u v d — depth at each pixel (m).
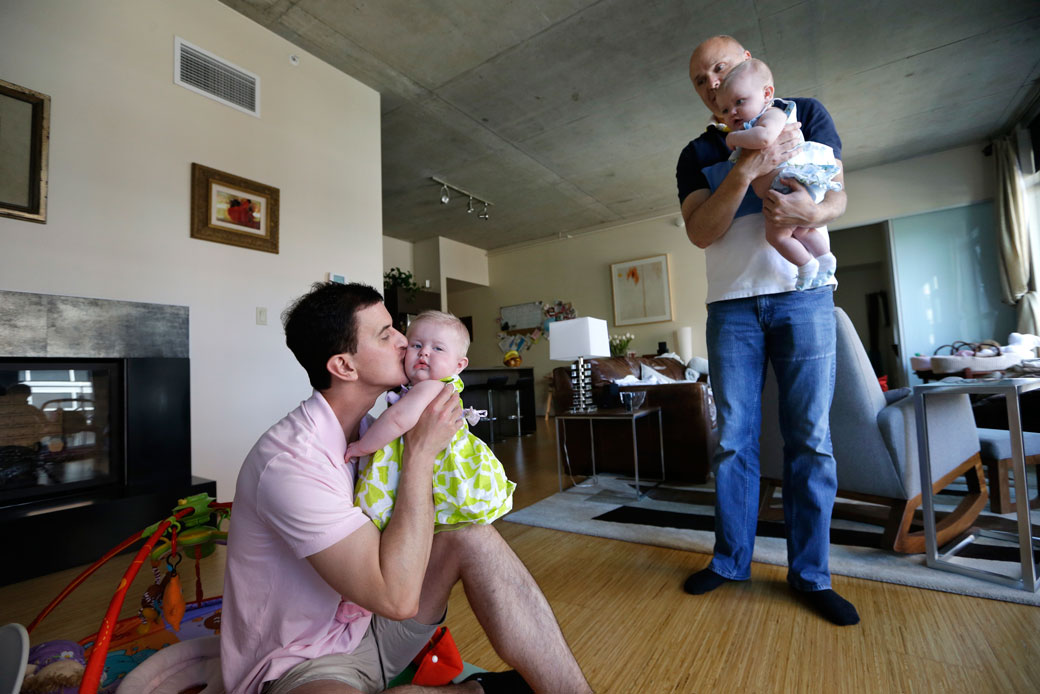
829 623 1.36
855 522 2.22
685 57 3.77
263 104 3.21
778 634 1.32
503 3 3.16
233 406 2.93
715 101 1.61
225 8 3.04
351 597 0.67
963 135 5.22
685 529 2.23
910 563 1.72
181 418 2.60
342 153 3.70
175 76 2.77
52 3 2.34
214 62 2.96
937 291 5.62
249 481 0.71
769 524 2.24
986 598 1.43
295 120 3.39
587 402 3.43
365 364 0.81
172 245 2.71
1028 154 4.84
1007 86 4.32
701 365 5.29
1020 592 1.43
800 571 1.50
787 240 1.41
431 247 8.06
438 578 0.84
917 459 1.78
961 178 5.47
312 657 0.73
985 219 5.42
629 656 1.27
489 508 0.82
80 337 2.29
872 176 5.93
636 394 2.93
